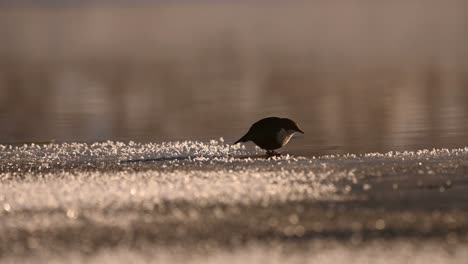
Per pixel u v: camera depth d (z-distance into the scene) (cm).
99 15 9450
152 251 841
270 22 7750
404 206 1002
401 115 2223
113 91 3148
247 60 4497
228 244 859
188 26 7494
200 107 2564
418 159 1368
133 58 4819
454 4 9831
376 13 8762
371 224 920
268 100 2728
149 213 999
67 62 4597
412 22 7344
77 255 834
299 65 4119
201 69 4050
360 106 2484
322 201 1038
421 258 794
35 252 848
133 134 1959
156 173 1286
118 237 897
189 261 806
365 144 1667
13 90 3238
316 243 854
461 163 1305
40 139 1886
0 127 2138
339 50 4997
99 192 1127
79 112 2484
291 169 1288
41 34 6900
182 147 1680
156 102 2741
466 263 776
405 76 3466
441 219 935
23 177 1293
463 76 3397
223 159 1454
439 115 2192
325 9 9762
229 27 7250
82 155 1573
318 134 1864
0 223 967
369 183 1148
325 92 2941
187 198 1075
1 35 6838
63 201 1074
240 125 2116
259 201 1046
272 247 844
